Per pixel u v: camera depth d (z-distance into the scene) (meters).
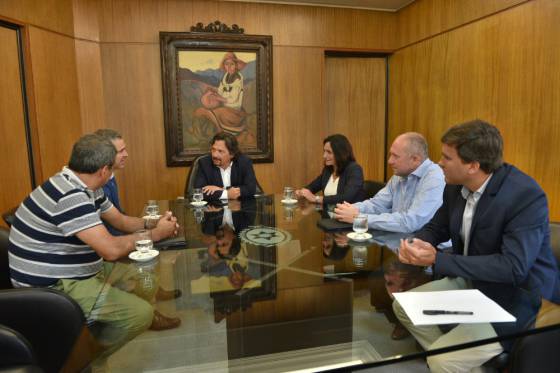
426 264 1.40
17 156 3.00
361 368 0.93
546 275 1.36
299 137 4.41
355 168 2.73
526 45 2.90
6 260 1.68
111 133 2.33
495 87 3.20
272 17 4.16
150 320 1.14
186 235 1.89
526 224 1.29
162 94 4.00
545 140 2.81
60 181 1.57
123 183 4.04
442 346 0.96
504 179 1.38
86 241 1.53
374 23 4.43
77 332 1.27
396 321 1.08
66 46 3.51
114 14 3.82
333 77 4.55
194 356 0.99
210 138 4.14
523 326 1.03
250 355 0.98
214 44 4.00
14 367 1.13
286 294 1.25
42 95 3.21
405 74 4.37
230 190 2.84
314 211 2.42
